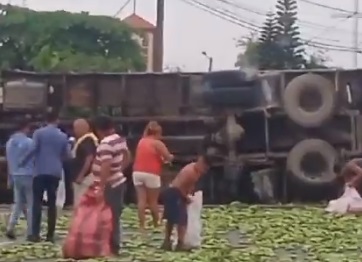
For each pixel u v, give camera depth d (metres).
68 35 52.75
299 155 25.91
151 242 15.45
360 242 15.90
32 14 52.53
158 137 16.92
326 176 25.88
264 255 13.84
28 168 15.56
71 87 26.36
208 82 26.02
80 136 13.94
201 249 14.32
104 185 13.05
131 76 26.28
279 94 26.00
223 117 26.03
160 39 36.34
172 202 14.16
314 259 13.63
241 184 26.39
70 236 13.16
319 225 18.78
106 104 26.28
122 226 18.28
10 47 51.38
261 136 26.27
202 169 14.27
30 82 26.27
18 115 26.28
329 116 25.84
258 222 19.53
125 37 55.06
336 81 26.02
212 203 26.25
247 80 25.97
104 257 13.12
